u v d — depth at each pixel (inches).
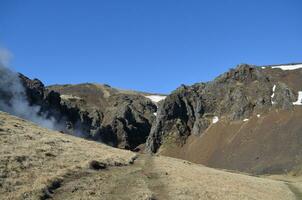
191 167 2847.0
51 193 1407.5
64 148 2191.2
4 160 1603.1
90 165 1918.1
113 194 1544.0
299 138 7239.2
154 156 3184.1
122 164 2244.1
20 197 1266.0
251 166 7219.5
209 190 1979.6
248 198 2014.0
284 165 6515.8
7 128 2269.9
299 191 2721.5
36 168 1631.4
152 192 1668.3
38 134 2413.9
